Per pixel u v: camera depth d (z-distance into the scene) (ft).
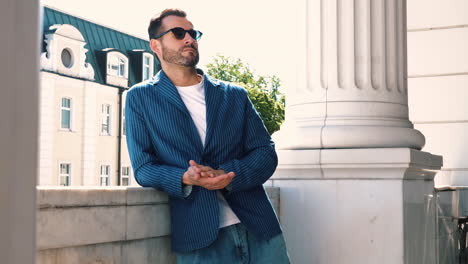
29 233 2.09
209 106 9.89
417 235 15.28
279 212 15.25
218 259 9.64
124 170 184.24
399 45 15.98
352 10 15.51
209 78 10.32
